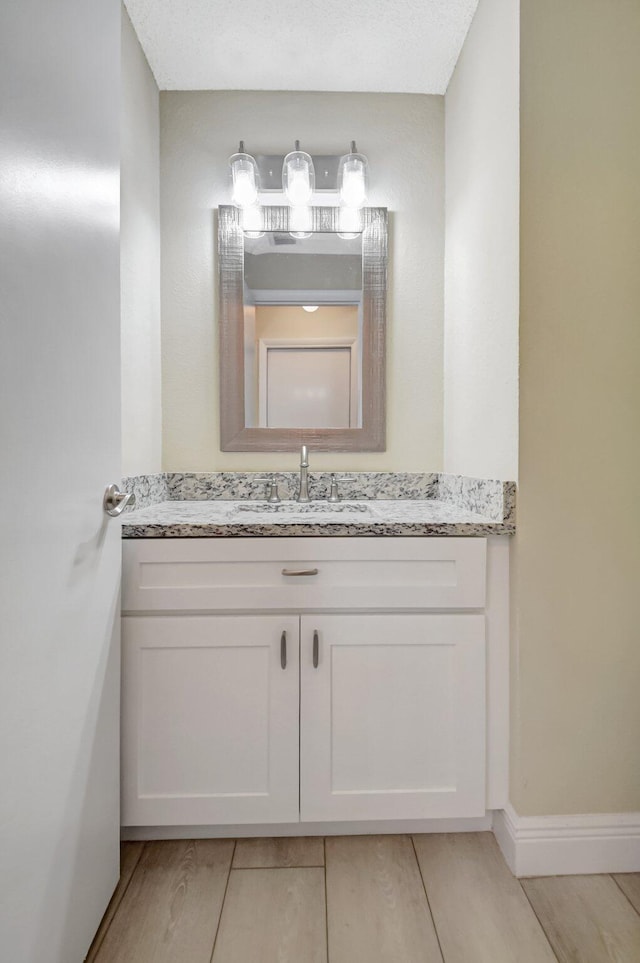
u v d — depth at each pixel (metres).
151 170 1.85
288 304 1.97
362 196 1.89
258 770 1.35
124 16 1.58
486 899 1.22
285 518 1.56
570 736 1.33
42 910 0.86
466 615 1.37
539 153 1.30
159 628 1.33
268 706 1.35
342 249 1.98
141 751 1.34
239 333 1.96
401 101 1.98
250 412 1.97
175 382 1.96
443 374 2.00
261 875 1.28
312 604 1.35
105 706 1.13
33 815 0.83
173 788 1.35
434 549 1.36
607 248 1.31
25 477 0.79
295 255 1.97
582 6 1.30
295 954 1.08
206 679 1.35
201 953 1.08
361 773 1.36
